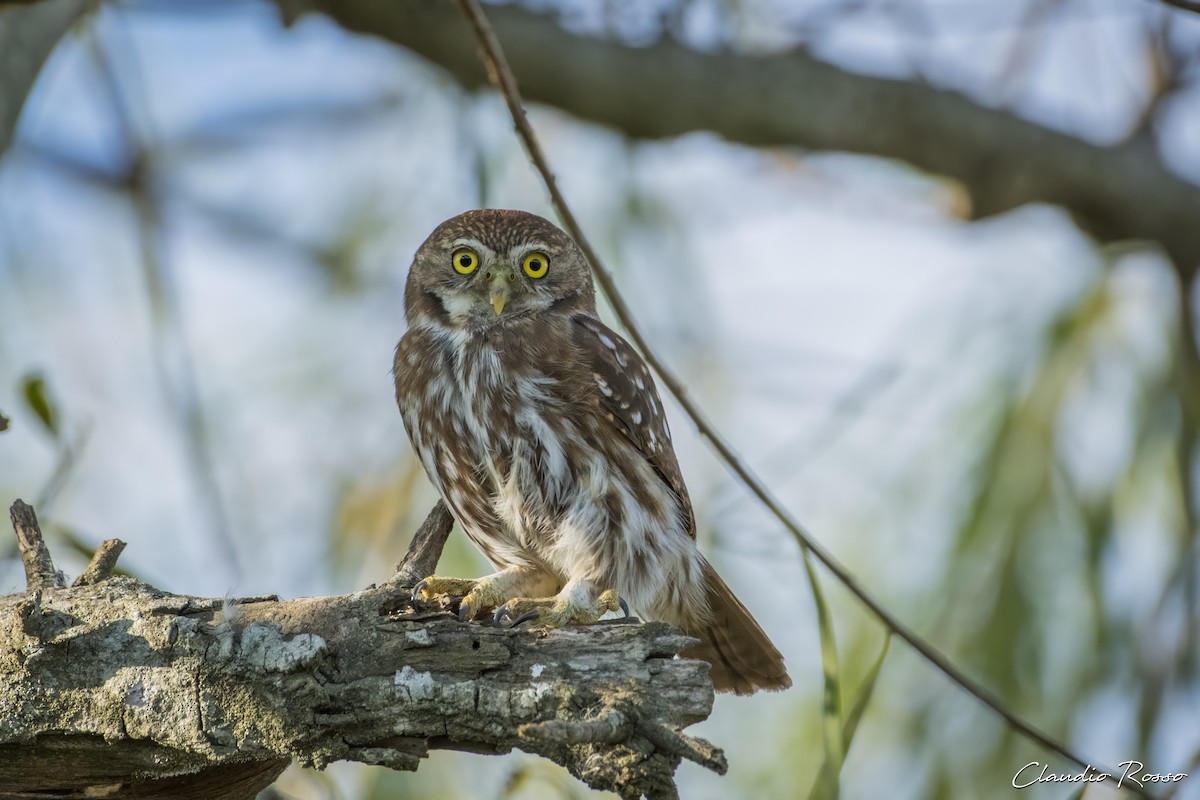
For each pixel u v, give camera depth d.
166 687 6.86
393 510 11.49
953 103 13.59
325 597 7.07
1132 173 13.79
